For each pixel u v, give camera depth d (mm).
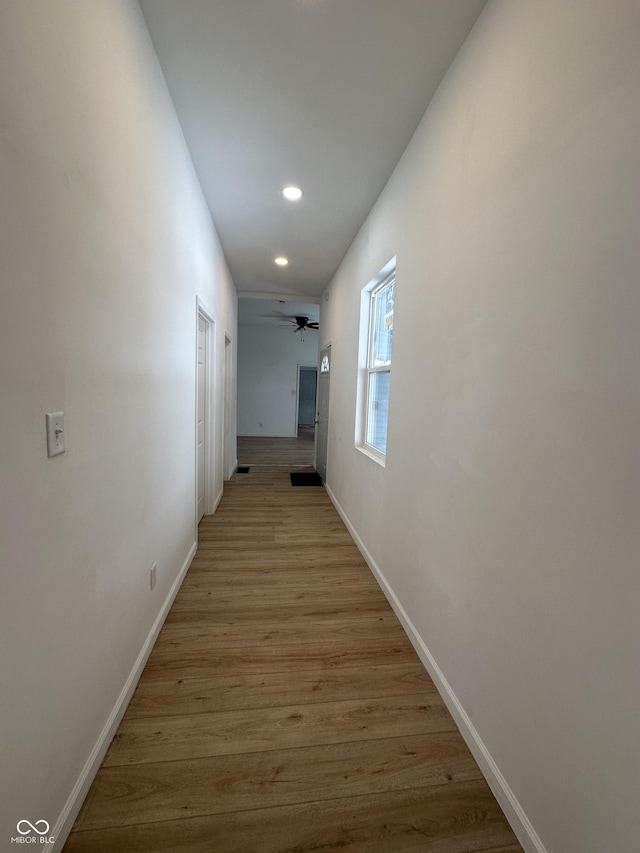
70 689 965
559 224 911
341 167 2229
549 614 931
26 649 780
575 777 845
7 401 701
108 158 1112
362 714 1390
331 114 1808
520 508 1045
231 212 2877
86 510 1031
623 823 732
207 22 1372
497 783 1111
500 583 1129
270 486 4719
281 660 1656
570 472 871
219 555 2701
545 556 948
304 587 2299
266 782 1132
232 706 1397
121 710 1305
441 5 1269
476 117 1305
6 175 673
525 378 1031
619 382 746
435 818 1061
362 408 3082
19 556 748
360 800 1099
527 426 1021
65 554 925
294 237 3322
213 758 1194
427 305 1693
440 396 1551
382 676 1583
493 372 1182
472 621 1277
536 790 964
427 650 1629
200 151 2131
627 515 727
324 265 4023
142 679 1507
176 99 1753
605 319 778
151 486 1621
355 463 3088
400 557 1987
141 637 1530
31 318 765
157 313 1639
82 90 946
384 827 1035
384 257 2387
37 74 756
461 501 1365
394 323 2143
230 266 4203
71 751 979
